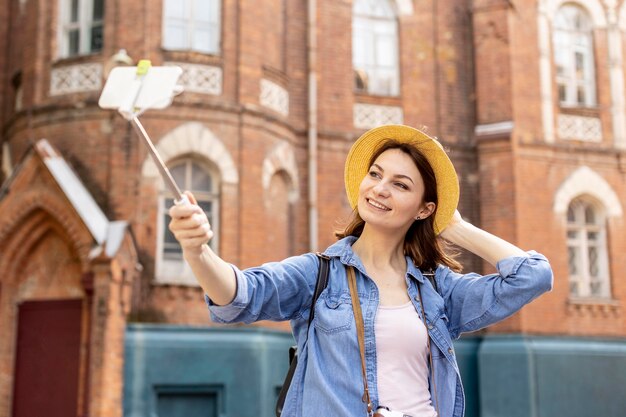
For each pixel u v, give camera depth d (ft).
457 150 59.16
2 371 47.93
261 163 51.34
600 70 62.95
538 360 54.70
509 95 59.21
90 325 45.39
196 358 46.75
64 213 47.01
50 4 52.70
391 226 11.29
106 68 50.21
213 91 50.75
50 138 50.60
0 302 48.42
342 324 10.42
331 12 57.88
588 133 61.36
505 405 53.93
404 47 59.67
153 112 49.42
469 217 58.54
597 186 60.29
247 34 52.08
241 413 46.88
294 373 10.79
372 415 9.98
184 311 47.78
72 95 50.70
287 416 10.47
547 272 11.15
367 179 11.51
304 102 55.83
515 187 57.88
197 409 46.85
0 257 48.55
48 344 47.80
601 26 63.52
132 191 48.70
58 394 46.93
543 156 59.21
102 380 44.24
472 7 61.11
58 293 48.21
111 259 45.14
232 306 9.77
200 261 9.29
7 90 55.72
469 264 57.31
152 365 45.93
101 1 52.65
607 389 56.34
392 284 11.18
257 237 50.34
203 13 52.47
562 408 54.70
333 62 57.26
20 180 48.32
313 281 10.85
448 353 10.81
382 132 11.71
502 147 58.65
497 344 55.11
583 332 57.52
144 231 48.32
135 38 50.39
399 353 10.46
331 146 55.93
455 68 60.39
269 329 49.73
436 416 10.44
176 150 49.34
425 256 11.93
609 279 59.82
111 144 49.24
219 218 49.83
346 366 10.24
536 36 61.00
